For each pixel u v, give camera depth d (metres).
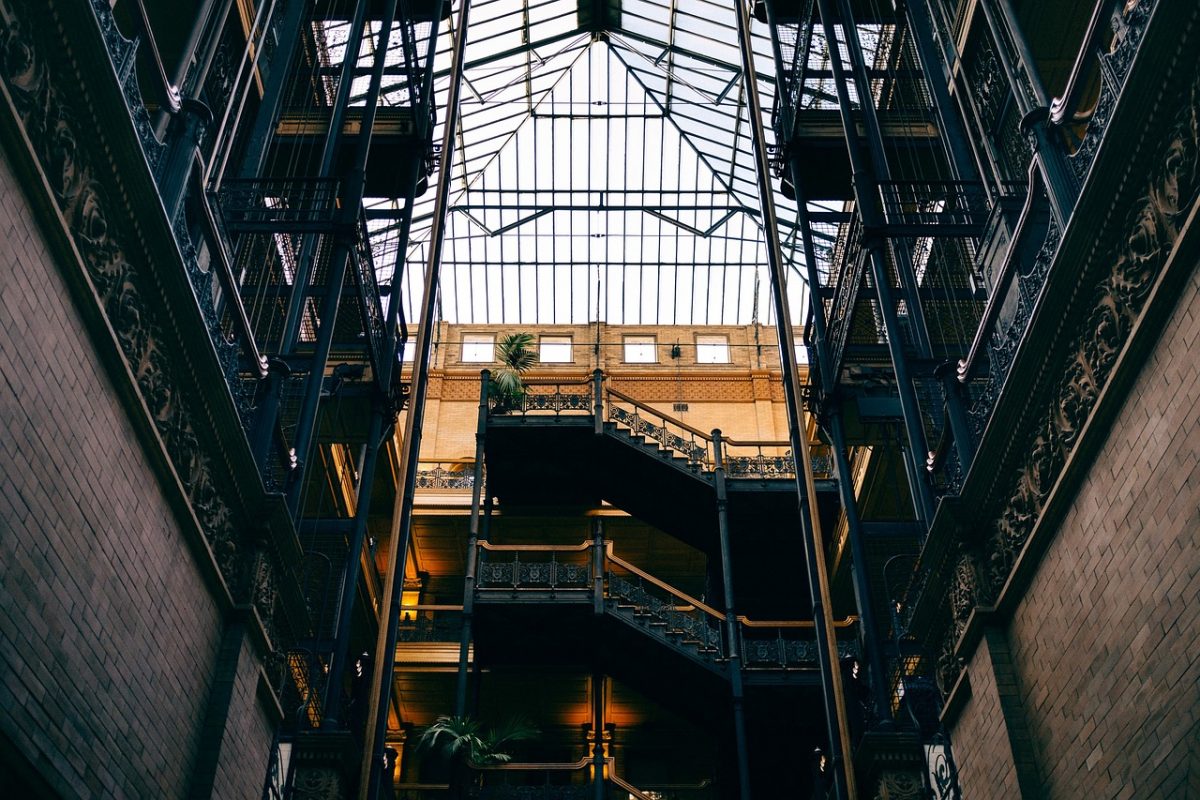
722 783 21.66
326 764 12.41
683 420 33.62
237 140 16.34
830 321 17.11
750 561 24.72
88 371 6.53
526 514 28.52
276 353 15.28
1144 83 6.74
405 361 34.59
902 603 15.55
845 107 15.32
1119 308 7.42
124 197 6.99
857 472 23.27
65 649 6.16
